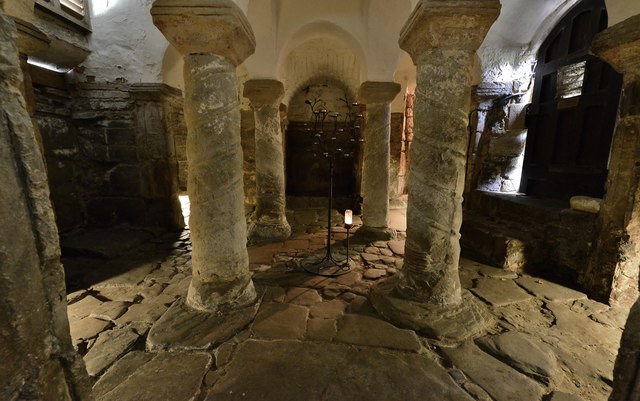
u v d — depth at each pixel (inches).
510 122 178.1
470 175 190.1
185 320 86.3
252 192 268.5
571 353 77.5
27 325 32.0
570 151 147.6
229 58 87.2
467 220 163.5
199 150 86.9
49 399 34.8
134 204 190.7
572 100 144.6
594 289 106.7
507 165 184.5
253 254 151.0
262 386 65.0
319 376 67.9
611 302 102.4
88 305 102.3
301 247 161.6
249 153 263.9
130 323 90.7
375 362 72.4
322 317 91.6
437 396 63.2
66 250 152.3
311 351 75.8
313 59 262.5
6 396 30.3
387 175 173.9
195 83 84.5
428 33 81.5
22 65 117.2
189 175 90.0
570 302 104.4
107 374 68.1
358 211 263.1
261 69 165.3
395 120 265.4
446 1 75.8
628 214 98.0
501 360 74.5
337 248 158.9
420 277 93.1
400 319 87.8
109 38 167.2
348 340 80.2
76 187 183.6
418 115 89.3
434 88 85.1
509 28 158.9
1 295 29.4
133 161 185.3
